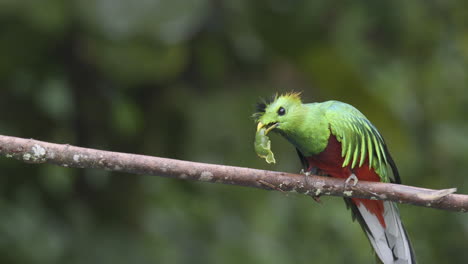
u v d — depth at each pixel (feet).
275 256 37.68
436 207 20.88
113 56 33.37
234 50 38.52
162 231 37.17
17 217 34.68
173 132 38.63
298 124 23.41
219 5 37.47
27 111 35.53
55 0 31.65
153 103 38.37
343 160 23.98
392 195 21.31
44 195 35.76
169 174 20.21
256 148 23.39
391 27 39.70
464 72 42.45
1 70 33.60
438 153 42.19
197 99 38.96
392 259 25.32
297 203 40.09
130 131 36.52
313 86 39.11
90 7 31.86
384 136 38.55
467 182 41.70
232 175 20.75
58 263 34.68
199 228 37.73
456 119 42.73
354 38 39.11
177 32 32.68
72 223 35.81
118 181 37.11
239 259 37.17
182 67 35.99
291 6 37.96
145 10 32.27
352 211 26.25
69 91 35.29
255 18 38.06
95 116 36.50
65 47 33.86
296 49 38.60
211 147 38.75
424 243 42.45
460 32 42.04
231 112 38.88
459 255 42.19
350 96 38.63
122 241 36.04
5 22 31.94
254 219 38.83
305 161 25.85
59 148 19.63
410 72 41.11
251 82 39.40
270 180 21.24
